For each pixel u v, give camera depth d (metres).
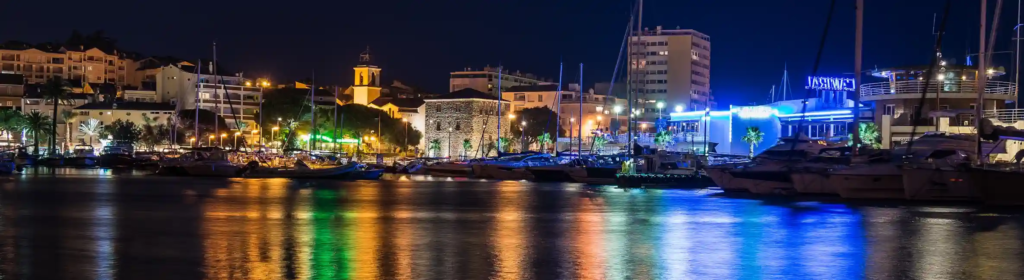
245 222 46.25
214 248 35.97
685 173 82.69
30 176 99.12
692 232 42.88
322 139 165.00
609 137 171.75
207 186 80.38
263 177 98.81
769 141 128.88
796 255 35.44
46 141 190.38
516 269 31.56
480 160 114.31
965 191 58.28
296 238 39.44
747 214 52.12
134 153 146.25
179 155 126.69
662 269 31.94
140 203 58.44
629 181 81.19
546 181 97.31
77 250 35.12
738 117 132.50
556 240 39.50
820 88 117.88
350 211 53.75
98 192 69.62
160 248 35.88
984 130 59.81
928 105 94.00
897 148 68.12
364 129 180.25
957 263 33.59
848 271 31.84
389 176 113.81
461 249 36.34
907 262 33.84
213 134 165.62
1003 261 34.12
